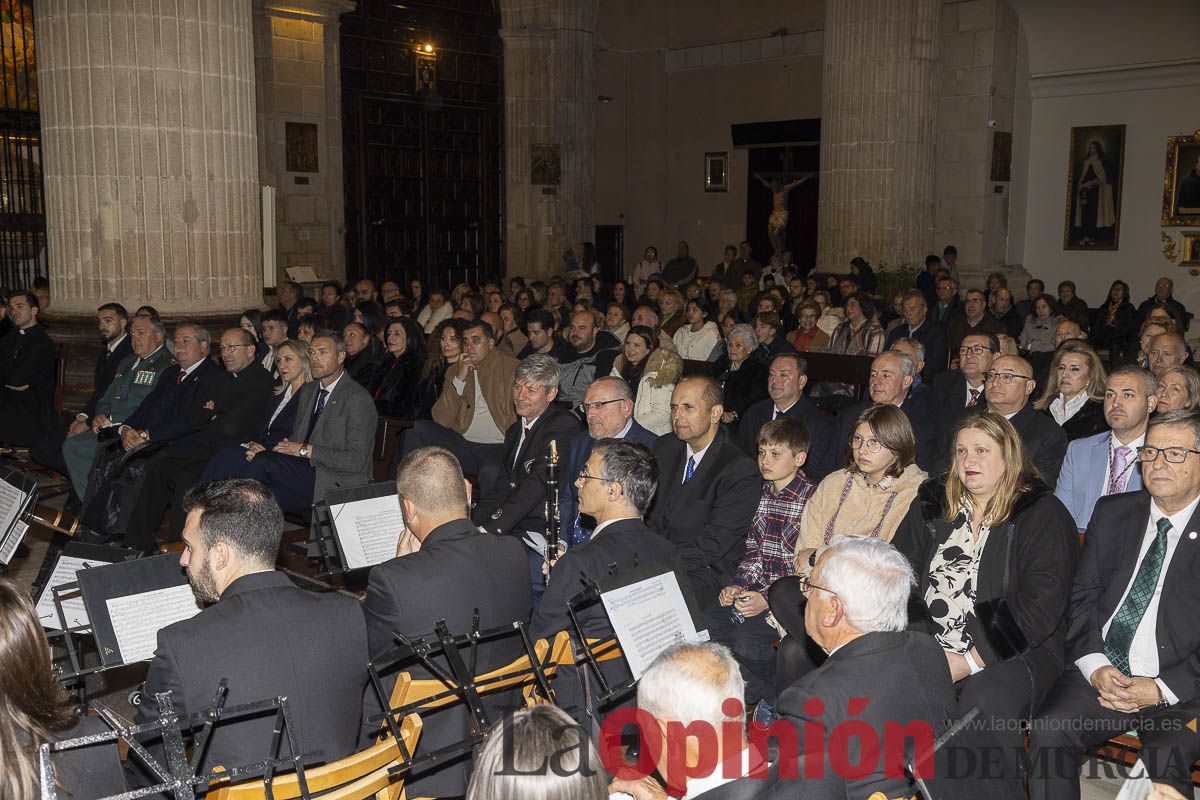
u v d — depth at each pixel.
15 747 2.13
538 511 5.61
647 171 26.38
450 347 7.47
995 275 15.16
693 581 4.55
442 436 6.91
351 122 19.22
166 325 8.40
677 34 25.53
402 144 20.11
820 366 9.70
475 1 20.92
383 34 19.48
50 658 2.28
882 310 14.90
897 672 2.65
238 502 3.02
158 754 2.78
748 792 2.35
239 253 8.88
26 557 6.70
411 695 3.11
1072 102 19.12
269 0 16.50
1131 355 14.34
